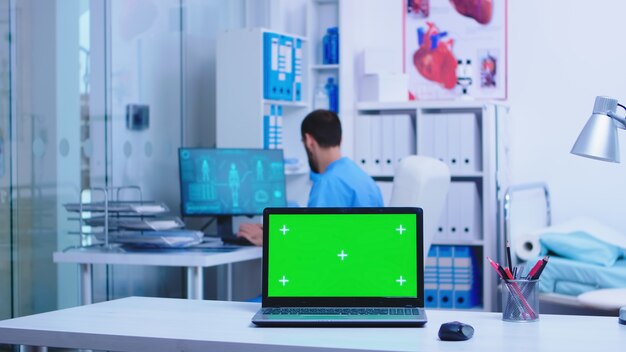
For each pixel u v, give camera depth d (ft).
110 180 14.70
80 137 14.05
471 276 16.79
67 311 8.05
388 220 7.83
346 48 17.61
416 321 7.09
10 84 12.73
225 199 14.56
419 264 7.77
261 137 15.84
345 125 17.42
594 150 7.64
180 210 15.88
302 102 17.33
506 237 15.40
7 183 12.68
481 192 17.39
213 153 14.58
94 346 6.93
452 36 18.63
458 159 16.94
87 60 14.20
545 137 18.13
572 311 17.15
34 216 13.15
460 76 18.43
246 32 15.93
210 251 12.69
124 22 15.05
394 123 17.39
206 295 17.34
